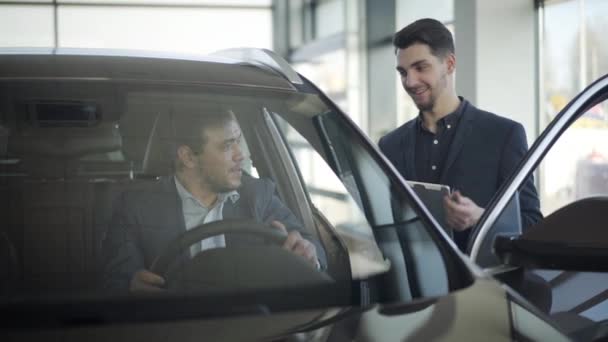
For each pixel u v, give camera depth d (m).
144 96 1.75
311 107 1.96
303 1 15.12
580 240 1.95
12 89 1.69
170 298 1.40
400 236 1.74
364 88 13.41
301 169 1.90
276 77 2.01
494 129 2.96
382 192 1.84
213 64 1.97
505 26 8.46
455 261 1.66
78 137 1.65
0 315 1.32
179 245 1.61
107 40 14.47
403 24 12.06
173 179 1.68
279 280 1.56
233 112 1.84
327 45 14.09
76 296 1.39
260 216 1.74
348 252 1.74
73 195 1.60
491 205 2.28
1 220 1.55
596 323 2.24
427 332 1.37
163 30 14.60
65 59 1.84
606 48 7.50
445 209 2.41
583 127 3.93
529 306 1.52
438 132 3.01
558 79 8.20
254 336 1.33
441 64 2.96
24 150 1.62
